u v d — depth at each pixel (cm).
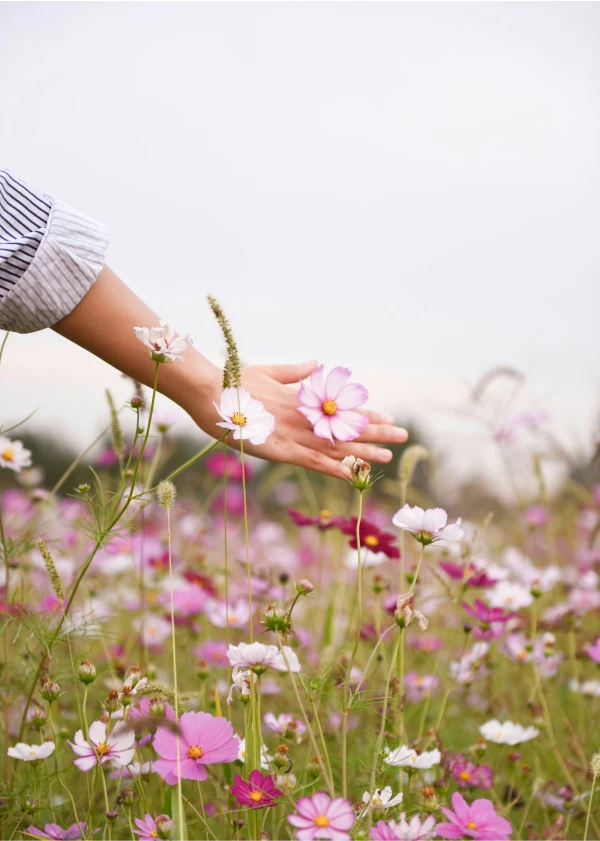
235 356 172
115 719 169
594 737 212
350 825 148
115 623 241
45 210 177
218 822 180
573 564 304
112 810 167
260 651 161
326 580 284
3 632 183
